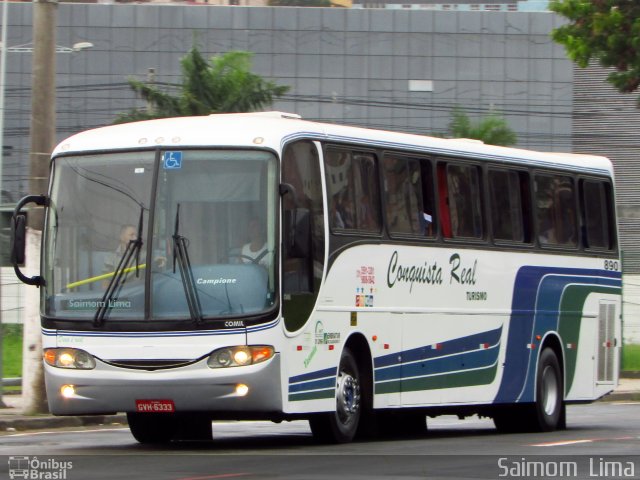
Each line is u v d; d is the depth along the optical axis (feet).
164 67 423.23
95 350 116.06
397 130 427.33
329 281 122.83
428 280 139.64
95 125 420.77
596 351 173.99
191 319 113.50
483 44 429.79
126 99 420.77
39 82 160.86
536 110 429.79
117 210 118.21
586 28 196.95
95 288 117.39
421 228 139.85
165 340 113.91
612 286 177.78
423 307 138.62
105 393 115.44
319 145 123.85
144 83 353.10
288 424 170.40
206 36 424.46
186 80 347.77
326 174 124.36
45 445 126.72
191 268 114.93
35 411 163.94
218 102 344.69
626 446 124.67
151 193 117.39
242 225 115.34
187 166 117.39
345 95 426.51
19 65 421.18
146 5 424.05
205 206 116.16
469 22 429.79
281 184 115.65
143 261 115.96
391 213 134.51
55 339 118.01
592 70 433.07
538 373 160.66
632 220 428.15
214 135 117.80
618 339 179.42
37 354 163.53
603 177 177.27
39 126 160.66
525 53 429.79
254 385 112.68
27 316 164.35
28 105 419.33
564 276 166.40
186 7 425.28
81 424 164.96
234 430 157.07
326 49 426.92
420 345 137.90
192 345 113.29
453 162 146.61
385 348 131.95
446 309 142.72
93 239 118.62
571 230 168.96
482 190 151.23
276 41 426.10
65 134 420.77
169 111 344.08
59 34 423.23
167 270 115.24
